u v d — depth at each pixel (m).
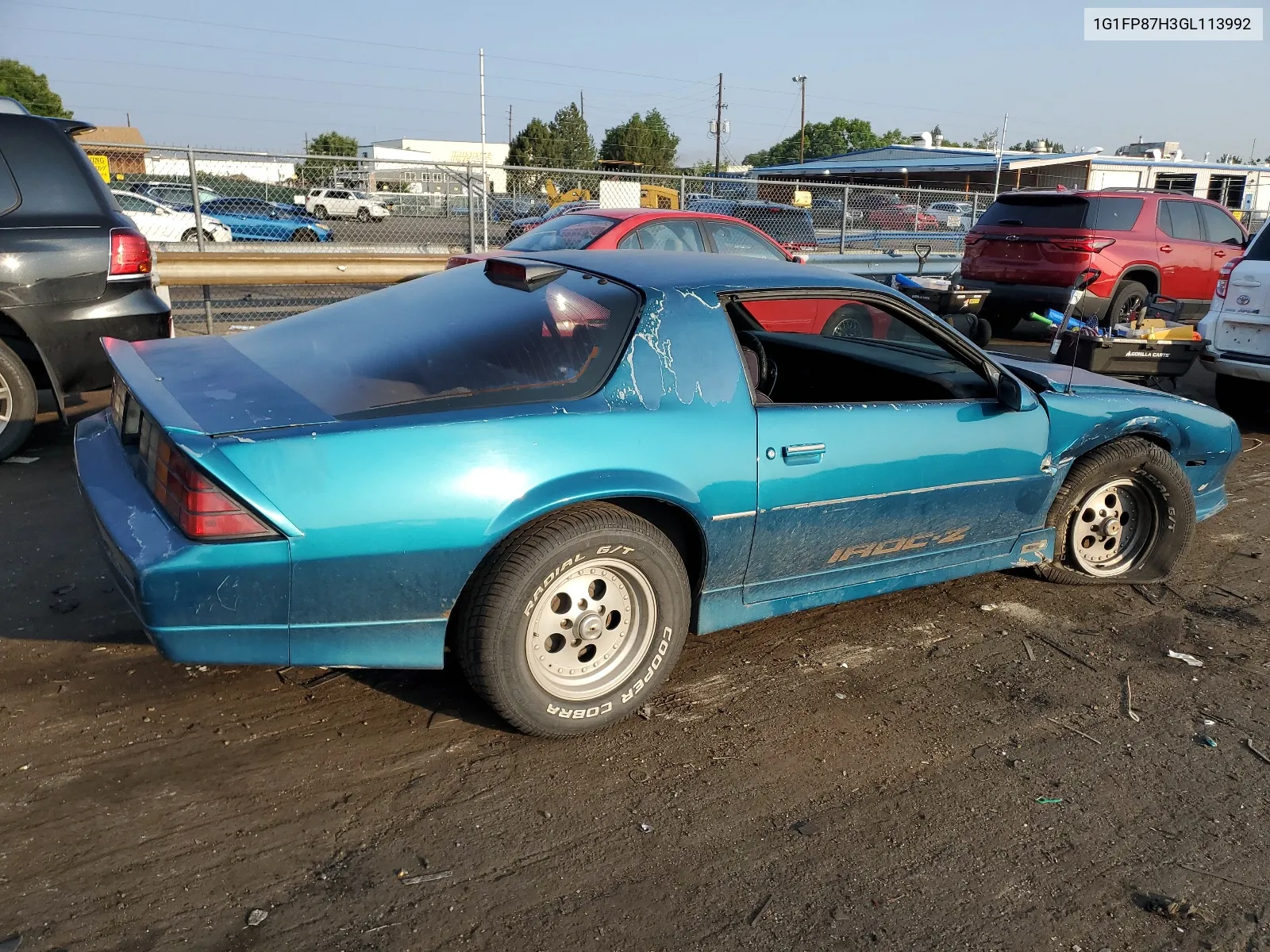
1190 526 4.19
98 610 3.54
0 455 5.16
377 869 2.32
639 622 2.92
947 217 17.00
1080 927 2.24
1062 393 3.84
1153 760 2.94
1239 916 2.30
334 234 12.24
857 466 3.20
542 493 2.60
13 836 2.35
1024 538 3.88
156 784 2.58
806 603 3.38
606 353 2.83
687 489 2.85
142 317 5.32
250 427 2.44
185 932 2.09
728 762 2.83
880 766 2.85
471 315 2.95
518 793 2.63
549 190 13.36
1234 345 7.00
